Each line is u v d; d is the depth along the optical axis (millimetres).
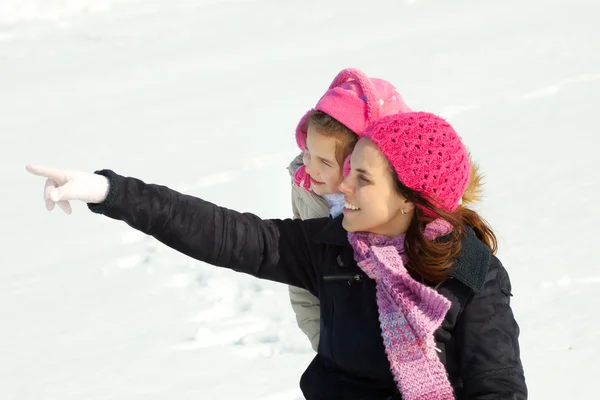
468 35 38219
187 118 28297
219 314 15188
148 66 36375
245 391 12438
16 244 19078
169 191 7219
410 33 39625
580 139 23969
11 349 14211
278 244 7551
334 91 8016
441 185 6891
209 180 22344
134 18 45562
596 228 17719
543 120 25938
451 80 31031
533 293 14930
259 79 33000
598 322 13695
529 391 11766
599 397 11594
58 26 43969
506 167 21938
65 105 30859
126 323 15016
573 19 40094
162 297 16016
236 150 24578
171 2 49062
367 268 7137
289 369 13070
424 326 6762
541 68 31875
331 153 7992
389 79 31625
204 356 13633
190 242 7199
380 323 7020
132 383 12883
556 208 18969
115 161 24328
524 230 17781
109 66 36625
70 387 12859
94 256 18219
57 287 16719
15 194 22297
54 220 20500
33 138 27031
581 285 15164
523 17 41344
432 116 7102
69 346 14250
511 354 6934
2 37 41938
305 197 9008
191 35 41938
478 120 26312
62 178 6742
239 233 7379
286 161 23531
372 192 6984
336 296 7316
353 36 39750
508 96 28594
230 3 48656
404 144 6855
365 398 7199
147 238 19156
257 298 15680
